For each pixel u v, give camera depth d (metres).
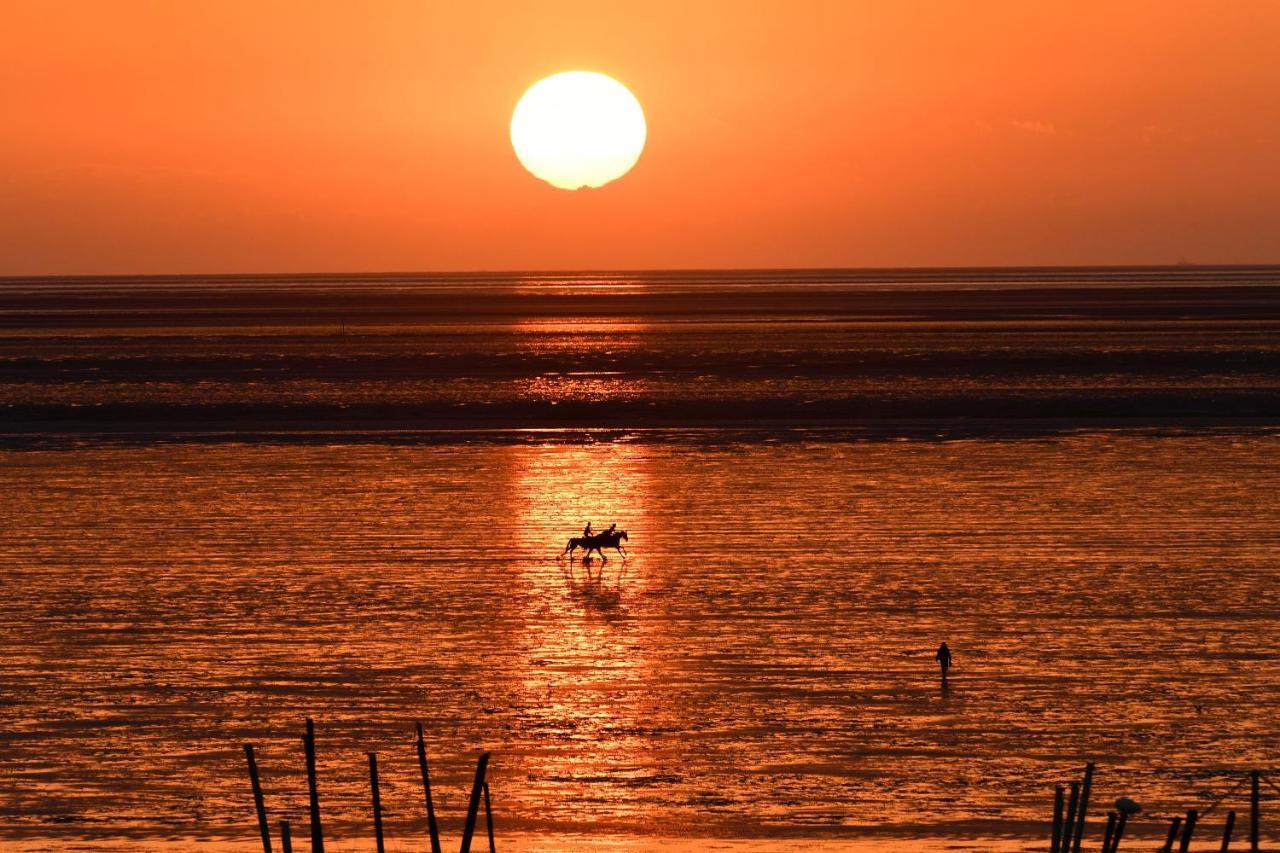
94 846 67.00
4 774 75.38
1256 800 63.97
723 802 71.56
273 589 114.75
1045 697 86.19
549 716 83.56
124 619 105.44
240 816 70.44
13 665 93.75
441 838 68.06
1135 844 66.94
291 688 88.88
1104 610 106.00
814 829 68.38
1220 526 137.62
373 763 64.56
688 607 107.88
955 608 106.88
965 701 85.50
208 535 137.88
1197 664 92.50
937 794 72.31
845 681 89.50
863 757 77.06
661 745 78.94
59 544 133.75
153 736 80.81
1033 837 67.38
